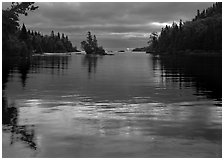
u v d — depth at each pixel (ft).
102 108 47.67
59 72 122.62
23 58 258.16
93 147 28.94
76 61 238.07
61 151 28.04
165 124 37.27
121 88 72.54
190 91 67.62
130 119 39.93
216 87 74.38
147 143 30.04
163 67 159.53
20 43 275.80
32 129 34.81
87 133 33.32
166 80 91.66
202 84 81.10
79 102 53.11
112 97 59.00
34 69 138.10
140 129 34.96
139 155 27.02
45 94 62.54
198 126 36.14
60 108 47.60
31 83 82.38
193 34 481.05
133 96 60.29
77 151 27.99
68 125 36.68
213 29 428.56
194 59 266.36
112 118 40.52
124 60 266.98
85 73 118.73
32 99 56.08
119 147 29.01
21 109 46.57
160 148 28.73
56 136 32.27
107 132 33.76
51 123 37.63
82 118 40.47
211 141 30.60
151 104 51.21
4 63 181.88
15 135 32.48
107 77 101.30
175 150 28.19
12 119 39.63
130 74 114.32
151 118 40.42
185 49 479.41
